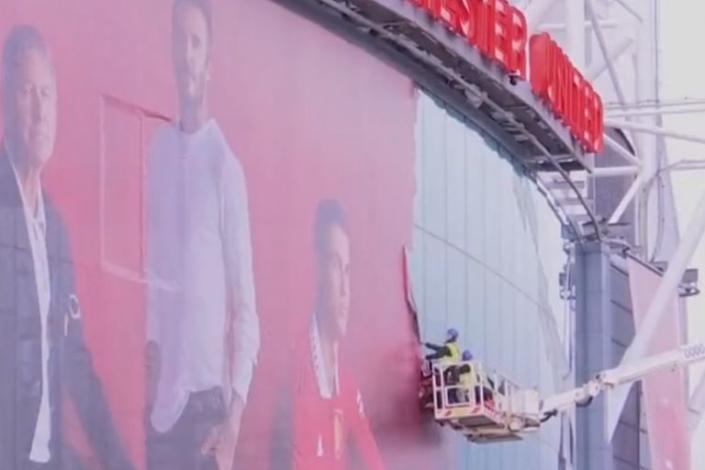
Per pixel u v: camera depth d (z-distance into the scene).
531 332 63.62
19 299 36.25
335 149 48.31
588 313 72.38
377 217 50.59
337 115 48.50
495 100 56.97
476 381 52.88
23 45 36.56
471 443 56.72
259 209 44.50
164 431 40.31
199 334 41.72
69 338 37.50
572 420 69.62
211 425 42.09
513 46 55.72
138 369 39.50
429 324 53.78
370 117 50.34
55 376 37.09
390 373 51.16
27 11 36.69
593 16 77.44
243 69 44.03
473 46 53.56
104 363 38.47
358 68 49.72
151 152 40.19
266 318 44.59
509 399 54.94
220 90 43.03
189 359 41.31
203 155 42.16
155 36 40.44
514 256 61.59
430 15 50.91
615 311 75.06
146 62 40.12
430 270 53.94
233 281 43.19
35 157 36.75
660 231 87.19
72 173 37.69
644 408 79.38
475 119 57.62
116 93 39.09
